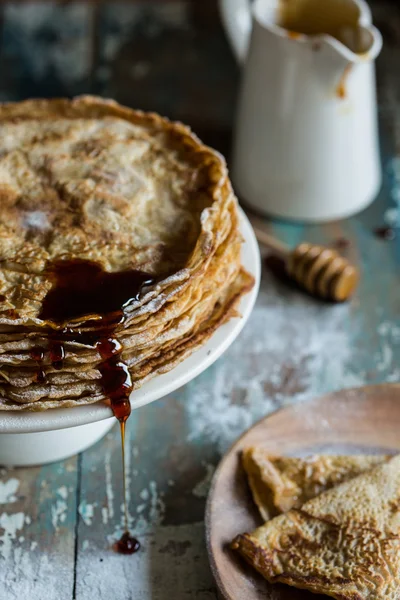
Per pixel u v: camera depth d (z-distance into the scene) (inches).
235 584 27.0
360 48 33.9
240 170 35.4
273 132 34.1
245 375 31.7
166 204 28.7
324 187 34.6
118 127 30.5
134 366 26.7
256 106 34.2
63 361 26.1
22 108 30.9
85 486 29.4
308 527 27.5
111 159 29.5
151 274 27.3
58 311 26.5
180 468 29.8
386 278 34.1
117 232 28.0
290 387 31.5
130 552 28.3
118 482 29.5
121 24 41.6
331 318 33.2
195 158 29.5
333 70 32.9
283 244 34.4
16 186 28.9
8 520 28.7
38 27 41.1
